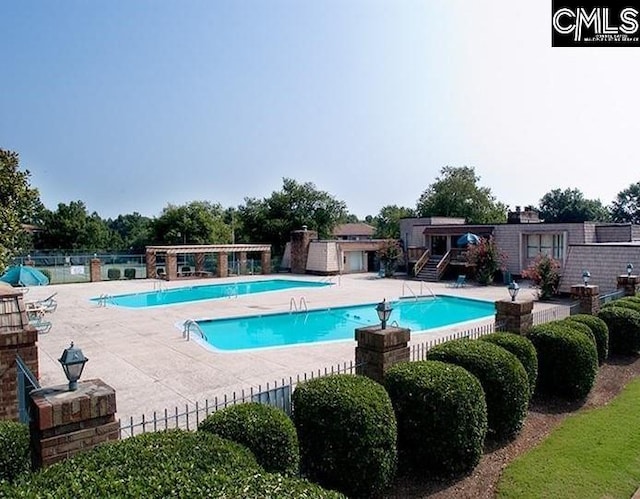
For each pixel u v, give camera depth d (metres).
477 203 50.50
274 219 40.22
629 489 4.89
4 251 12.52
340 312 18.84
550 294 19.69
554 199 62.25
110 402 3.83
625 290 14.76
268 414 4.25
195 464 2.88
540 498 4.75
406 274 32.47
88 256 33.19
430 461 5.21
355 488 4.54
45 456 3.54
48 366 9.80
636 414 7.02
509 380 6.13
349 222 67.44
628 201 65.38
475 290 24.08
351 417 4.50
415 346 9.69
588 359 7.66
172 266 29.58
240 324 16.47
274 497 2.35
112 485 2.47
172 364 9.85
